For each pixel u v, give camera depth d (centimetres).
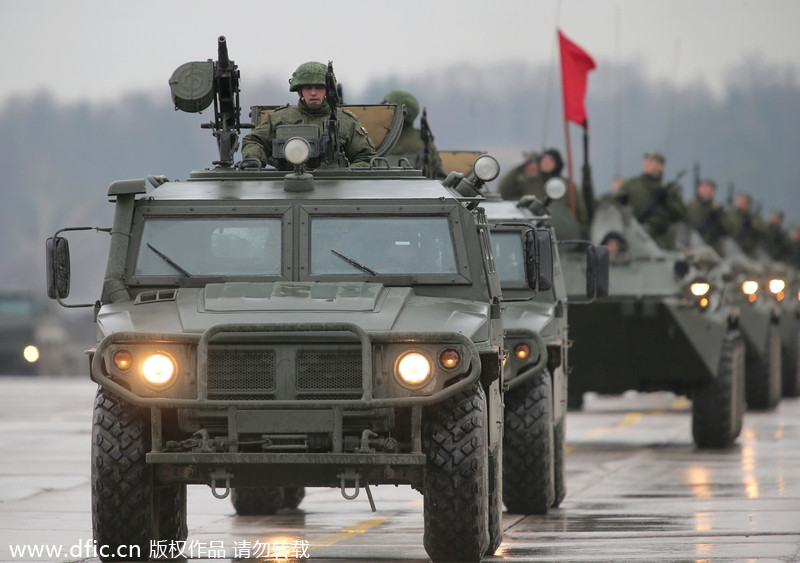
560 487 4466
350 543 3672
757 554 3375
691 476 5197
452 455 3106
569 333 6275
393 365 3072
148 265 3384
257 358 3092
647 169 7538
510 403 4275
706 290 6206
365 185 3538
